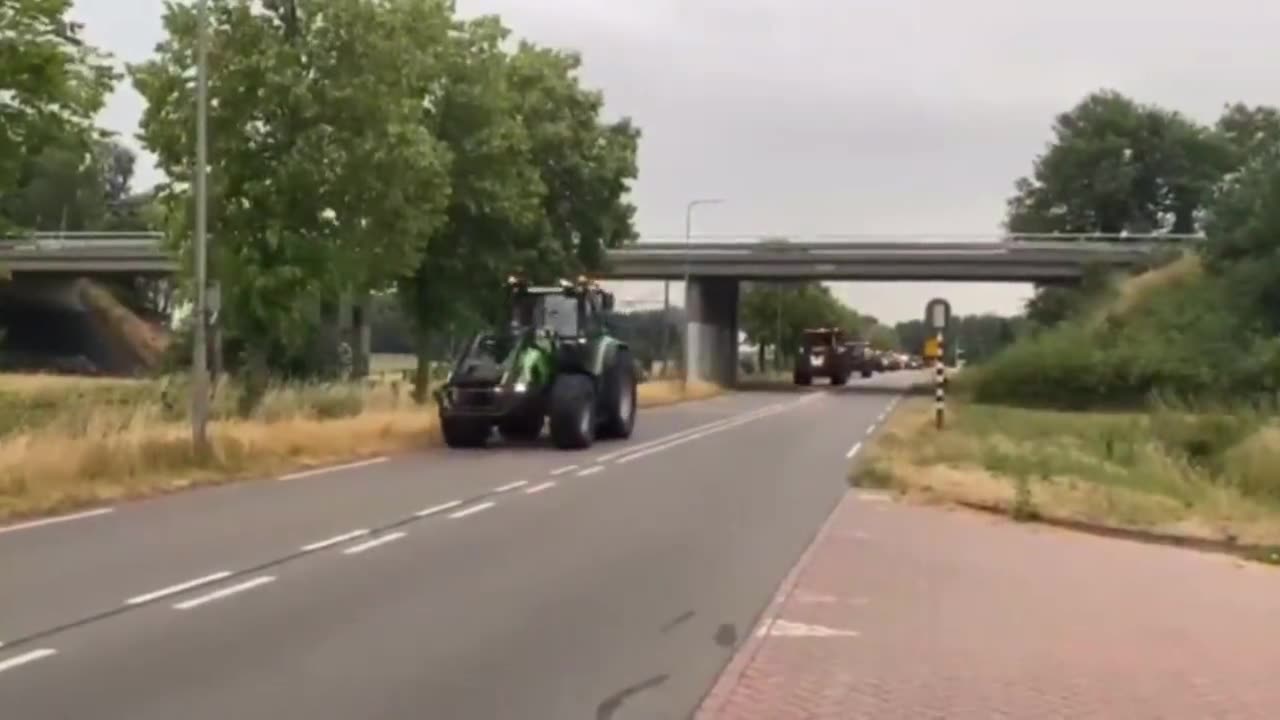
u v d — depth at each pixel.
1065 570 13.32
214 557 12.98
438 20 29.05
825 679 8.62
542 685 8.34
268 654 9.01
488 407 27.08
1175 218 111.00
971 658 9.29
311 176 26.78
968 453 25.70
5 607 10.44
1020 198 118.25
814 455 26.84
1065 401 55.44
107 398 32.97
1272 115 116.31
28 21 24.55
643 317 78.38
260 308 27.16
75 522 15.49
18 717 7.41
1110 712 7.95
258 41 27.03
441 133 34.59
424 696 8.02
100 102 25.80
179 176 27.41
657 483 20.91
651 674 8.67
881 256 72.06
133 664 8.66
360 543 14.06
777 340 105.62
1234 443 28.89
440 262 36.09
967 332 110.06
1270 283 57.56
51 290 97.31
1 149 24.94
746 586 11.94
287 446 23.86
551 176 40.69
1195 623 10.69
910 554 14.10
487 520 16.11
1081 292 70.44
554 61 41.34
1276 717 7.89
